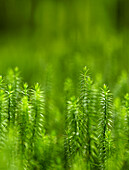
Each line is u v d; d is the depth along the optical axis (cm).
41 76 74
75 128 52
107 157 52
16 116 52
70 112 52
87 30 146
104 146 52
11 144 51
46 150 53
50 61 98
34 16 162
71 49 121
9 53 121
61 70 82
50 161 53
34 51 126
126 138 53
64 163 53
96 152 53
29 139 52
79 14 155
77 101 52
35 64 94
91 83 54
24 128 52
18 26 163
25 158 52
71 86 63
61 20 157
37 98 53
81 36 138
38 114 53
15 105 53
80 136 52
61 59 101
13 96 53
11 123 52
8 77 59
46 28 156
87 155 53
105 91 52
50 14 160
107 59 94
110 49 108
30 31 158
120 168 53
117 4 153
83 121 53
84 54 107
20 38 151
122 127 55
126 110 54
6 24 162
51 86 71
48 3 161
